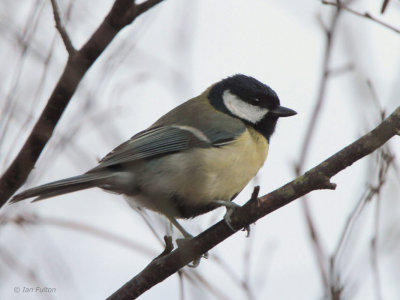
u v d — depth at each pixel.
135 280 6.63
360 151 5.82
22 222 6.47
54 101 5.70
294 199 6.20
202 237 6.68
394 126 5.66
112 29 5.57
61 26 5.72
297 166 6.36
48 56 5.85
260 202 6.34
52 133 5.83
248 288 5.90
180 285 5.61
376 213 5.44
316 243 5.60
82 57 5.64
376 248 5.32
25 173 5.92
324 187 6.02
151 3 5.54
